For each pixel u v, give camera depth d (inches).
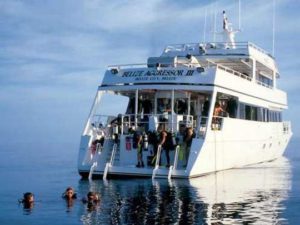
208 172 1021.8
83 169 1017.5
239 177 1045.2
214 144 1006.4
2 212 669.3
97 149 1032.2
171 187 869.8
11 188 922.7
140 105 1221.7
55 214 650.8
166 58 1160.8
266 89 1380.4
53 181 1034.7
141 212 654.5
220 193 819.4
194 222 597.0
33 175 1192.8
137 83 1071.0
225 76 1073.5
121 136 1044.5
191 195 790.5
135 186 882.1
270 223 598.5
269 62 1446.9
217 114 1066.1
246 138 1193.4
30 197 743.1
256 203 730.8
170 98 1175.0
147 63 1143.0
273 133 1448.1
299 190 869.2
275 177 1077.1
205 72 1034.7
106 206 697.6
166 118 1082.7
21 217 636.7
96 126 1080.2
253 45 1344.7
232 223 595.2
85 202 734.5
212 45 1317.7
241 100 1168.8
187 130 987.3
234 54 1286.9
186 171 957.2
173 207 689.0
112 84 1092.5
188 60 1272.1
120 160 1041.5
